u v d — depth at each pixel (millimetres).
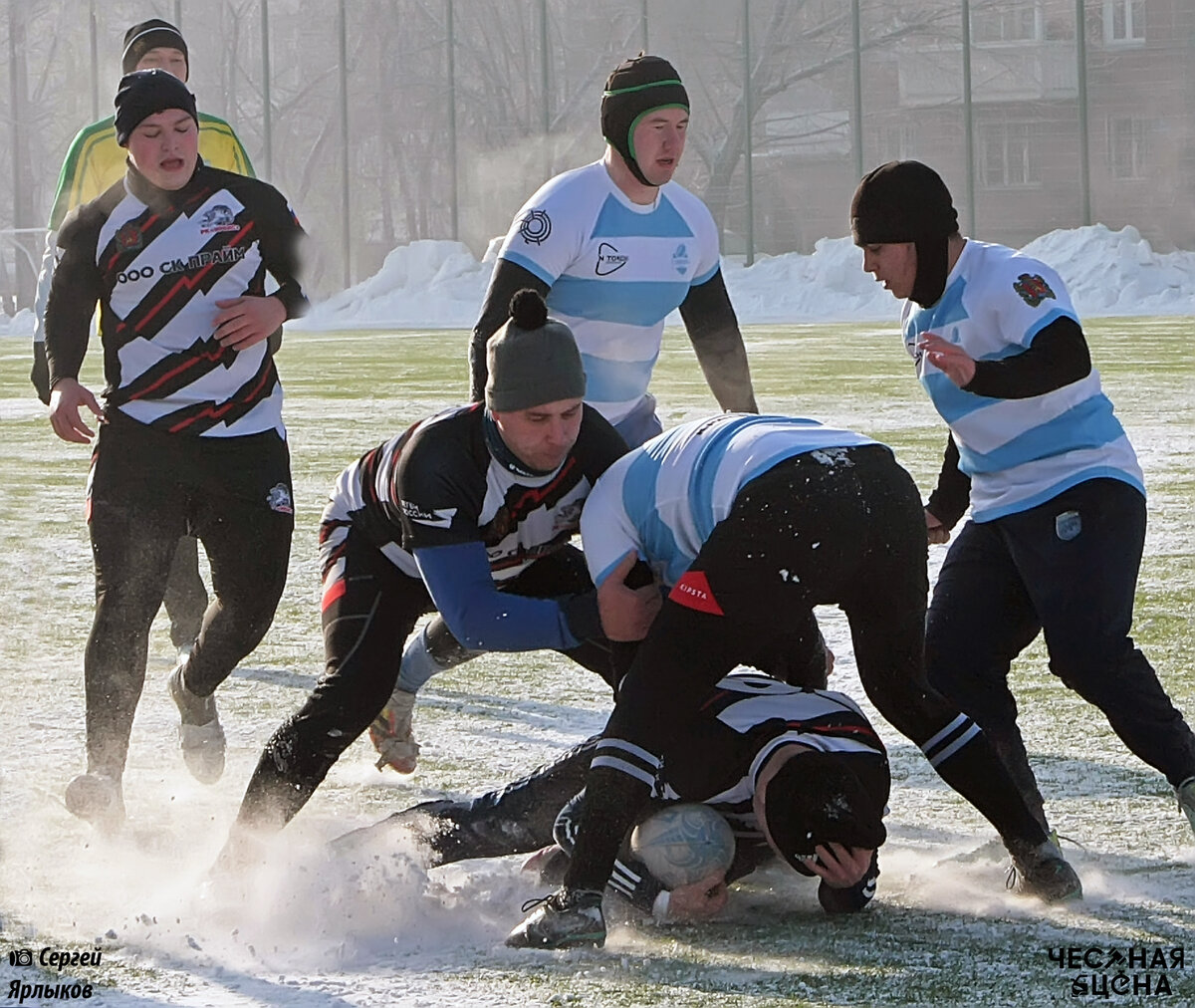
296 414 49562
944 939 11055
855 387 54594
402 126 136500
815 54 131500
